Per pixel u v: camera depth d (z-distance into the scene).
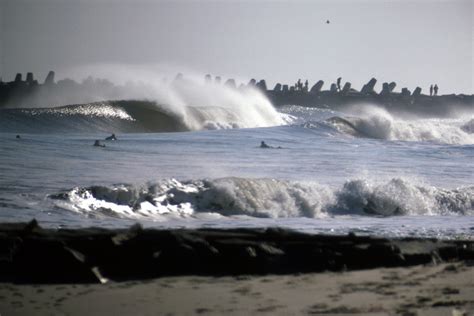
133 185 74.44
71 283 36.16
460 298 34.59
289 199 76.81
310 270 40.97
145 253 39.34
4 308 30.97
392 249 44.00
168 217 69.00
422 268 42.66
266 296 34.53
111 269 38.03
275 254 41.28
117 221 64.81
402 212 80.12
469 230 66.56
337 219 73.75
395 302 33.59
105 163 110.25
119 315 30.75
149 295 34.22
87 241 39.16
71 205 69.31
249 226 65.44
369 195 80.44
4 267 36.81
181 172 103.38
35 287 34.94
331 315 31.06
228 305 32.69
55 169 98.94
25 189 77.44
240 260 40.31
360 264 42.75
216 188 74.50
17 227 43.06
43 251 37.31
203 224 65.62
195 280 37.62
